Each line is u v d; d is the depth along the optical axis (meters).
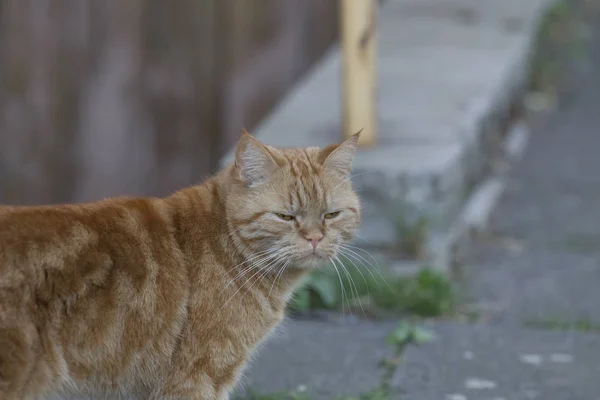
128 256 5.40
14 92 9.93
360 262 8.17
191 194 5.82
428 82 11.08
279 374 6.89
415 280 8.21
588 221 9.98
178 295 5.52
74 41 10.03
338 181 5.95
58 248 5.19
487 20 13.62
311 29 12.21
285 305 5.97
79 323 5.23
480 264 9.05
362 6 8.97
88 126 10.16
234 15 10.75
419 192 8.48
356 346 7.40
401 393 6.63
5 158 9.96
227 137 10.81
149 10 10.26
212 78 10.65
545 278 8.79
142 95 10.33
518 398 6.61
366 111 9.06
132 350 5.41
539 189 10.75
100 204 5.58
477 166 10.38
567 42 15.15
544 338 7.60
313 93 10.87
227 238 5.70
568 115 12.92
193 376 5.59
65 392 5.30
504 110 11.84
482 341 7.52
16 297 5.04
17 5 9.83
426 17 13.73
